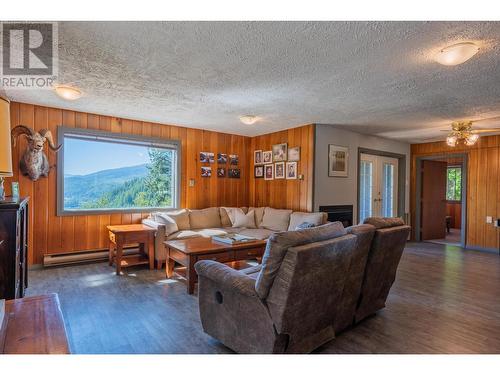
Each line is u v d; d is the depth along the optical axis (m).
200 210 5.35
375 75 2.83
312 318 2.04
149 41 2.21
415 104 3.79
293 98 3.58
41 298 1.58
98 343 2.23
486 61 2.48
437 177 7.39
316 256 1.85
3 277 2.12
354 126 5.21
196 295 3.21
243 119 4.54
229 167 6.08
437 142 6.75
